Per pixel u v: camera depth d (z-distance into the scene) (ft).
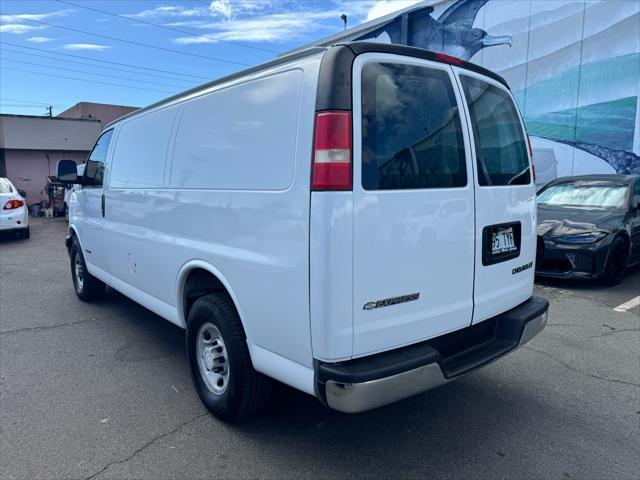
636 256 24.77
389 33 49.01
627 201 24.31
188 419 11.11
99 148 18.13
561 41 37.04
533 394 12.26
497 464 9.37
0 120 81.00
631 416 11.15
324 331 7.85
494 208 10.20
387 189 8.23
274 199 8.66
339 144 7.75
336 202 7.70
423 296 8.88
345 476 9.04
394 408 11.59
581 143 36.76
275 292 8.73
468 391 12.42
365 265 8.02
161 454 9.74
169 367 14.08
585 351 14.96
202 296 11.43
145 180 13.60
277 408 11.55
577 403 11.78
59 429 10.69
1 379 13.26
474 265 9.81
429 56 9.32
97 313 19.44
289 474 9.11
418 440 10.21
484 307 10.17
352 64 8.03
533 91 39.17
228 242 9.98
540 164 37.63
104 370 13.88
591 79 35.70
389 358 8.36
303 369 8.41
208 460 9.53
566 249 21.76
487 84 10.68
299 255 8.16
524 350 15.07
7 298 21.85
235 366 10.04
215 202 10.32
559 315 18.38
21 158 84.12
